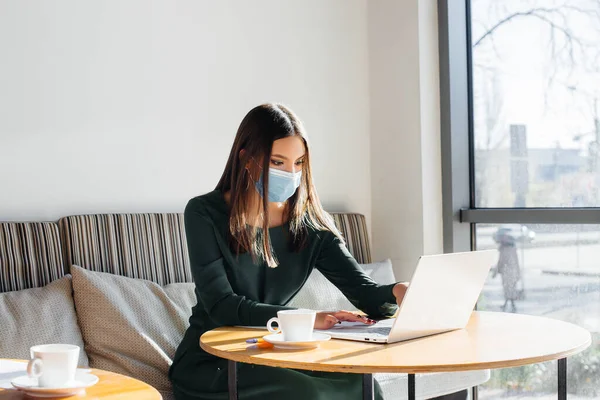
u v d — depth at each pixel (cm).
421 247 312
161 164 273
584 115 279
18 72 242
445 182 313
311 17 322
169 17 277
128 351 215
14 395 112
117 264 240
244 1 300
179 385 196
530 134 296
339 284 200
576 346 145
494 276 306
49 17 249
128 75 266
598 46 273
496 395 304
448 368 127
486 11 311
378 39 333
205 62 287
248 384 176
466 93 316
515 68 301
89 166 256
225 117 291
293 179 187
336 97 329
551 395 287
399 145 322
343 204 329
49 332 206
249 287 193
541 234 290
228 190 197
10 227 222
